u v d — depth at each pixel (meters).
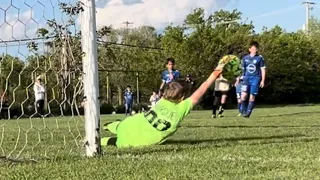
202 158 5.27
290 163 4.80
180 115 6.83
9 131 10.63
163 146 6.60
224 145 6.64
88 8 5.65
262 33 57.03
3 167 4.84
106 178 4.12
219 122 13.57
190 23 50.19
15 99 6.48
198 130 9.93
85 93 5.59
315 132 9.02
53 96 6.22
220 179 3.97
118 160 5.15
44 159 5.36
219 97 17.94
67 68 5.83
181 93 6.84
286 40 56.75
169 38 49.75
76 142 6.18
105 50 8.88
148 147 6.49
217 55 48.41
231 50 49.06
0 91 6.19
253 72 11.68
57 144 7.04
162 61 48.25
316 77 58.81
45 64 5.96
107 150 6.16
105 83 39.50
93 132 5.61
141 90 48.88
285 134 8.58
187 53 48.06
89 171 4.46
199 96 6.93
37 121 14.70
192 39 48.28
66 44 5.76
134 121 6.88
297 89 58.00
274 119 15.19
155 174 4.25
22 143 7.50
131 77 46.50
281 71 55.69
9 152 6.17
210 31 49.38
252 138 7.87
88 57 5.62
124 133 6.84
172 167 4.60
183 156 5.45
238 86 11.93
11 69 6.01
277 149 5.98
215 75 6.92
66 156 5.56
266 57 53.88
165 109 6.82
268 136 8.20
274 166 4.61
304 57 57.78
